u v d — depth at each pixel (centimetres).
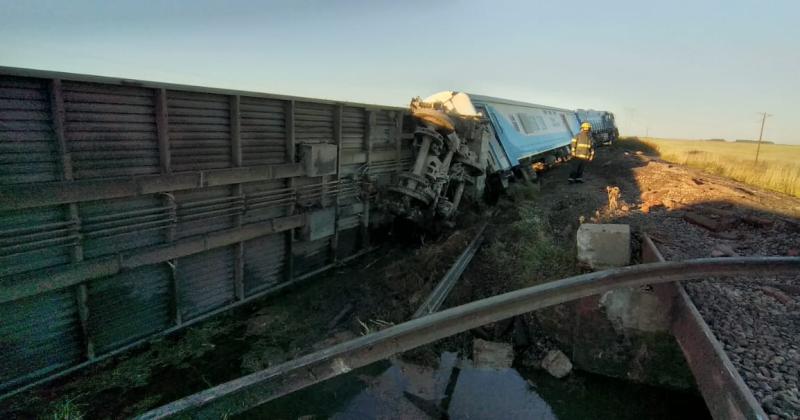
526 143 1628
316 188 823
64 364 526
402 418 480
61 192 466
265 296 760
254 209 712
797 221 812
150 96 550
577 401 552
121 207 541
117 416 469
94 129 500
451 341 627
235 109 646
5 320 465
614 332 589
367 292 770
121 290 564
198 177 597
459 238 893
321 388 519
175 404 266
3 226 444
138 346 592
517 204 1177
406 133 1081
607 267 616
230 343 618
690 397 567
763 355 377
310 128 798
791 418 297
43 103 460
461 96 1239
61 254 495
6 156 438
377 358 347
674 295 519
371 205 994
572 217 944
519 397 543
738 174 1662
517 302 430
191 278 645
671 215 883
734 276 554
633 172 1659
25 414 461
